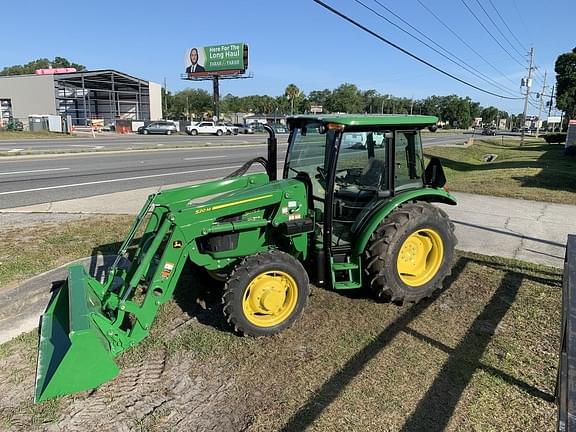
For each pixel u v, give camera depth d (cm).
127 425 303
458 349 387
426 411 311
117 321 372
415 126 479
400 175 482
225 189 477
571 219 844
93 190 1157
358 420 304
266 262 395
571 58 7388
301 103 10594
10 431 298
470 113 12794
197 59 6444
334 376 351
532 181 1316
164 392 337
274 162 518
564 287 301
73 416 312
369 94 11281
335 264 446
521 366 362
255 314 410
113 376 346
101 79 5966
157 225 414
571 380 203
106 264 579
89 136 4031
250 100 11862
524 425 298
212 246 410
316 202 453
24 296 484
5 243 681
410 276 472
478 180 1380
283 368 362
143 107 6606
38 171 1506
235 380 349
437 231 470
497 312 455
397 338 405
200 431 297
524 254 634
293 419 305
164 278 386
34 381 349
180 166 1742
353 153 445
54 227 774
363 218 452
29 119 4259
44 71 6172
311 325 429
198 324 434
